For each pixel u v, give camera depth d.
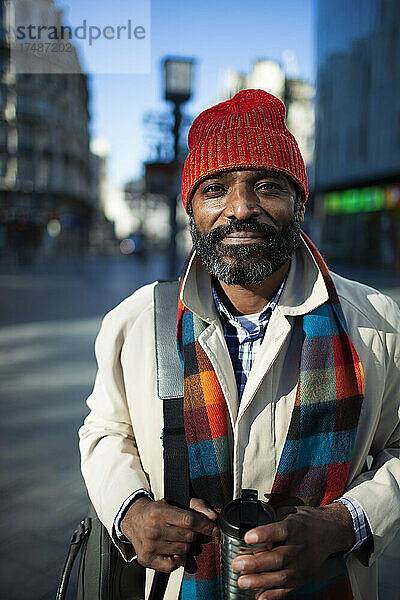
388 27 18.11
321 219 23.45
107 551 1.07
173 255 11.33
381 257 19.23
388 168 18.59
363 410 1.07
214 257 1.01
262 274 0.98
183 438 1.03
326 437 0.99
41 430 3.78
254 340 1.08
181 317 1.10
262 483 1.01
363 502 0.97
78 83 56.50
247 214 0.96
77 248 53.38
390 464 1.07
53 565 2.35
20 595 2.16
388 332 1.12
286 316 1.06
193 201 1.08
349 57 20.75
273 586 0.81
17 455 3.38
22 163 51.38
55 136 53.41
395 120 18.19
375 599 1.13
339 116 21.77
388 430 1.14
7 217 47.50
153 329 1.15
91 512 1.18
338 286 1.16
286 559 0.82
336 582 0.95
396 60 17.94
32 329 7.71
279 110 1.07
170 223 11.25
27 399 4.44
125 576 1.10
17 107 50.59
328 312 1.06
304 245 1.09
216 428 1.00
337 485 0.98
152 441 1.11
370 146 19.66
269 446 1.02
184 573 0.98
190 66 8.25
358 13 20.03
